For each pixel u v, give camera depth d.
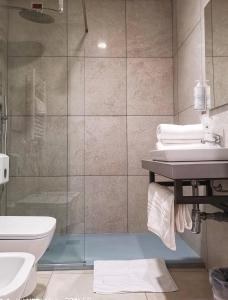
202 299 1.43
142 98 2.51
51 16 2.16
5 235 1.33
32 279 1.45
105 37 2.51
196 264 1.82
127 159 2.49
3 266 1.09
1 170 1.72
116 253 2.03
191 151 1.04
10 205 2.12
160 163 1.12
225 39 1.46
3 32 2.14
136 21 2.51
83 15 2.30
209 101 1.62
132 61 2.50
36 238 1.33
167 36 2.51
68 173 2.34
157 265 1.82
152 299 1.44
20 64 2.15
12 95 2.15
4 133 2.13
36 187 2.16
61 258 1.90
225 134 1.44
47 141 2.18
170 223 1.08
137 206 2.48
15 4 2.12
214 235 1.64
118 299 1.44
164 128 1.51
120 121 2.50
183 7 2.19
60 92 2.20
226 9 1.46
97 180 2.48
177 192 1.00
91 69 2.50
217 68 1.54
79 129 2.45
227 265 1.45
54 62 2.19
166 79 2.53
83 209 2.40
